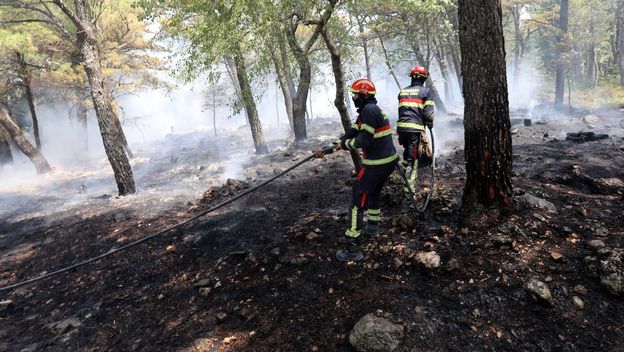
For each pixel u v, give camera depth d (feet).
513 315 8.95
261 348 9.68
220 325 10.97
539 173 17.52
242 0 17.97
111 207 26.35
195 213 20.92
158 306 12.83
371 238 12.99
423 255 10.90
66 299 14.76
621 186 14.16
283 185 22.84
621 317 8.34
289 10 18.25
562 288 9.24
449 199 14.38
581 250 10.16
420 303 9.70
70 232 22.39
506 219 11.65
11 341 12.80
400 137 15.80
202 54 22.06
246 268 13.39
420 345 8.68
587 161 19.07
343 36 25.95
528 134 29.78
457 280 10.16
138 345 11.16
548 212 12.11
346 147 11.78
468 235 11.62
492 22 10.96
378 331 8.88
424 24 49.75
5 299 15.80
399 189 16.05
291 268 12.62
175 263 15.39
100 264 16.88
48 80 51.26
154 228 19.79
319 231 14.64
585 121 32.76
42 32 43.01
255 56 25.02
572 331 8.33
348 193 19.21
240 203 20.45
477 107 11.41
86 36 27.27
